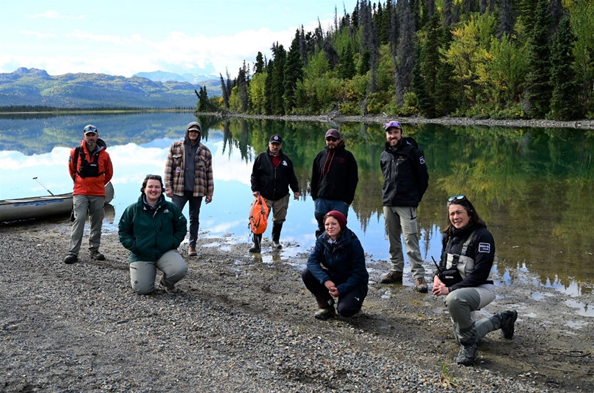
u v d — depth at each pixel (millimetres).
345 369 3951
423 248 8188
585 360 4320
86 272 6512
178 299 5566
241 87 137625
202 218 10609
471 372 4059
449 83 67500
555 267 7016
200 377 3709
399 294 6133
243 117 113312
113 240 8695
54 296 5449
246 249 8250
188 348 4234
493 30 72562
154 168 19125
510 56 60219
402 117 73188
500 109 61188
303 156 23250
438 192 13375
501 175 16641
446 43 77750
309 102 100375
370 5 136125
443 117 67438
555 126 49250
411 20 97812
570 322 5184
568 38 51656
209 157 7824
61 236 8953
